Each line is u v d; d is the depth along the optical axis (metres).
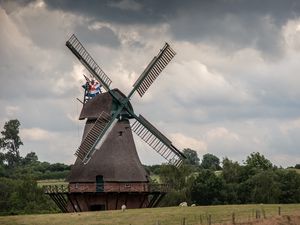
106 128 80.88
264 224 61.12
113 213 68.88
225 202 127.62
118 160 80.25
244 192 128.00
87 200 80.19
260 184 126.31
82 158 80.50
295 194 127.62
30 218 68.31
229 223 60.62
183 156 84.69
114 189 79.19
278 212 66.25
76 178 80.25
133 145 82.31
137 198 80.81
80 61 82.62
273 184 126.12
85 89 83.56
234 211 67.62
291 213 66.06
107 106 81.56
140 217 65.50
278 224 61.69
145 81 84.19
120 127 81.81
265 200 125.06
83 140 81.06
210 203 128.00
